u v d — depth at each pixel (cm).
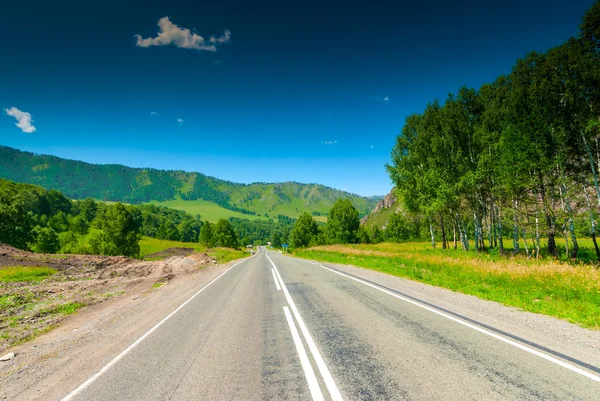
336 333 603
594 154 1948
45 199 12012
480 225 2912
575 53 1730
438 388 369
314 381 405
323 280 1373
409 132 3103
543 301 814
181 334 665
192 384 421
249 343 577
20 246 3966
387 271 1595
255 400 366
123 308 1009
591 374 392
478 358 452
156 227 15550
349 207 7162
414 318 681
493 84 2503
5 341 708
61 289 1377
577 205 2089
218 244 8119
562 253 2434
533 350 477
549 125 1892
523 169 1969
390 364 445
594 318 636
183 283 1591
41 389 442
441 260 1772
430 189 2623
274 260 3419
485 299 874
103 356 560
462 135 2461
